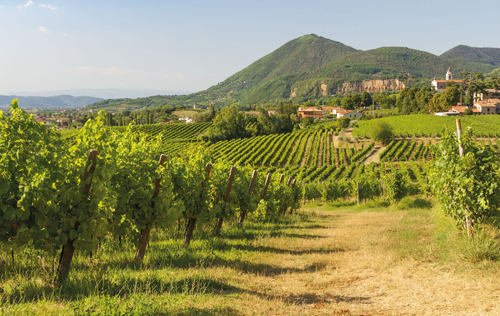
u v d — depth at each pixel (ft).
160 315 12.12
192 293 15.15
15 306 11.76
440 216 30.53
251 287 17.48
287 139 271.49
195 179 27.78
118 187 21.16
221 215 34.04
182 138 288.10
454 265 18.92
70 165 16.44
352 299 16.02
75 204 16.29
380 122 235.81
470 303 13.92
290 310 14.34
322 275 20.34
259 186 48.39
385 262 21.72
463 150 23.90
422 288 16.52
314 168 180.24
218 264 21.22
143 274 17.15
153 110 618.85
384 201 73.31
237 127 317.63
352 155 213.25
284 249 27.71
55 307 11.93
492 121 298.76
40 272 16.60
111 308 11.80
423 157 195.11
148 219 21.26
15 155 14.99
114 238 24.90
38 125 15.65
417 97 446.60
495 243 19.57
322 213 67.00
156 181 21.91
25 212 15.05
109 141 19.69
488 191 22.90
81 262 19.98
